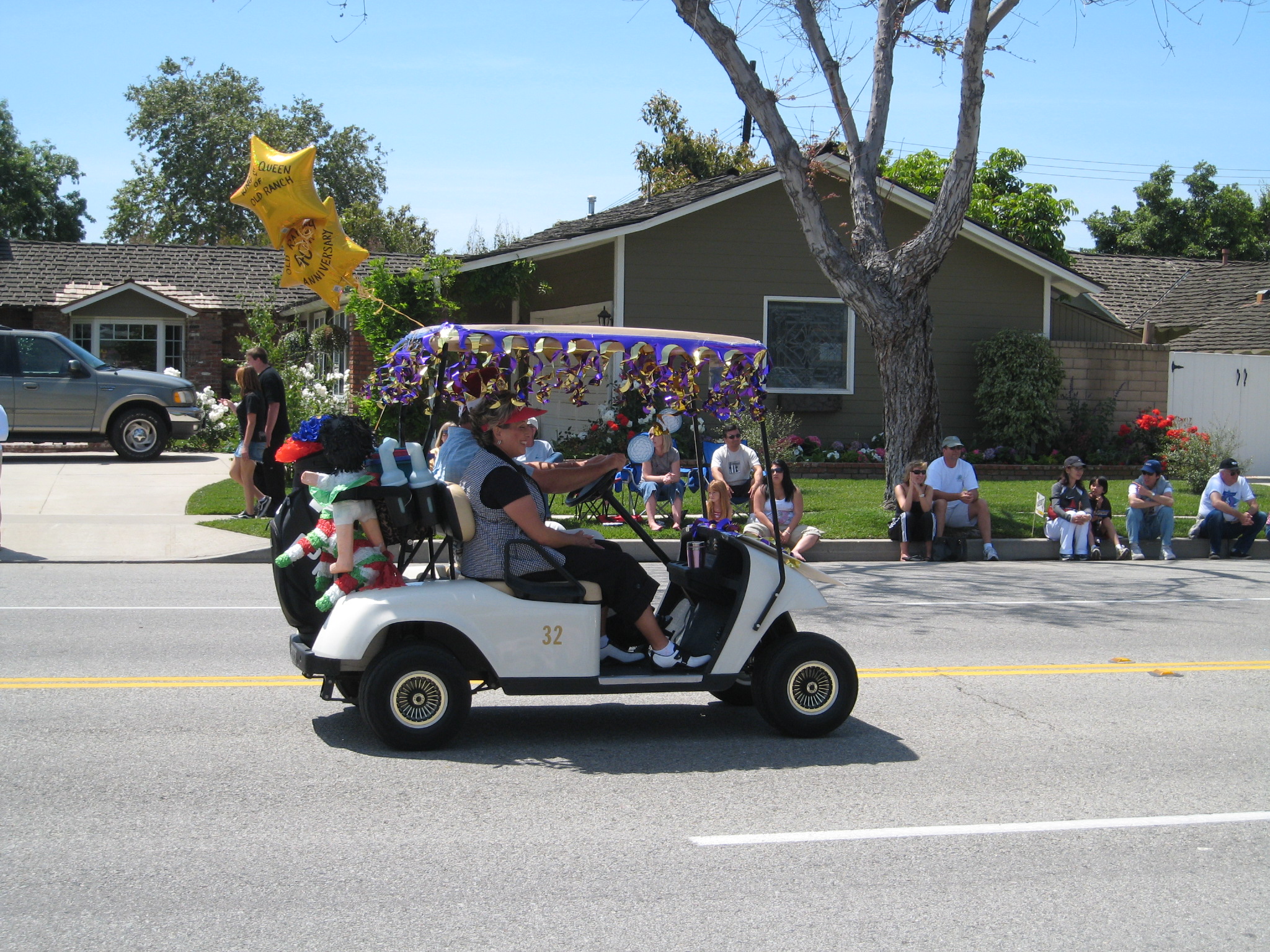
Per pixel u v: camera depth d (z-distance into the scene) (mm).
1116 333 25641
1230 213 44562
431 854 4559
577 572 6059
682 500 13672
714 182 21328
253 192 7453
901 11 14641
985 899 4238
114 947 3730
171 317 27078
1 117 46906
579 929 3914
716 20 14312
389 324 18953
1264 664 8320
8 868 4352
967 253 21094
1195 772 5805
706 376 6781
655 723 6637
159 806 5039
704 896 4211
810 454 19906
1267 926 4055
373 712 5805
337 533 5836
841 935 3914
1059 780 5637
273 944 3764
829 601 10953
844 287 14875
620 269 19641
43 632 8734
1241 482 14680
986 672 7977
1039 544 14391
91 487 16250
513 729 6445
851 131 15031
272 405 13578
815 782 5559
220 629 8938
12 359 18875
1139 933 3982
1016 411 20281
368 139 53000
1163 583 12367
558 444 16562
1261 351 24562
